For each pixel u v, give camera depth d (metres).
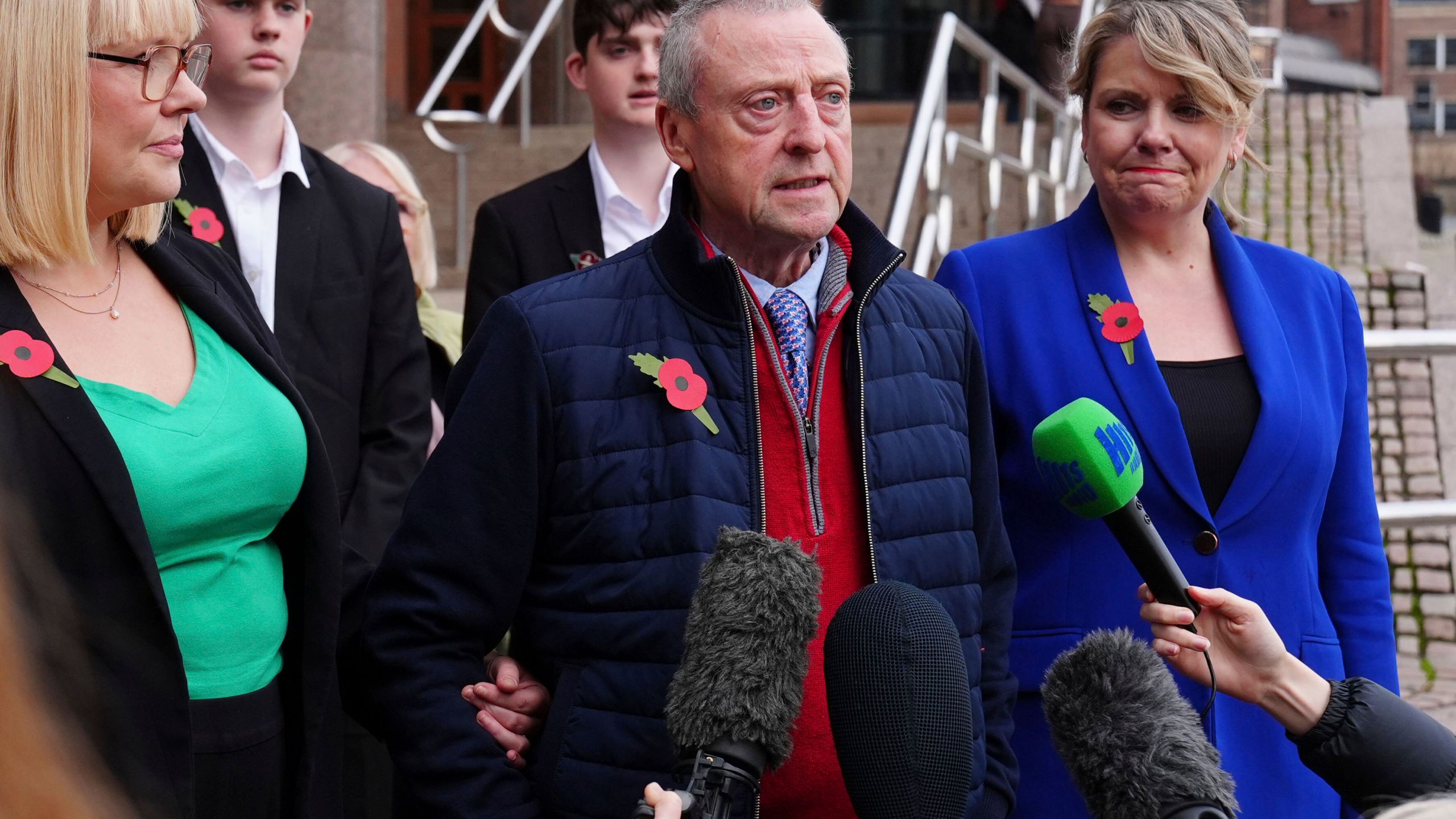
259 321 2.27
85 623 1.66
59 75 1.84
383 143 7.74
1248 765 2.44
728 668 1.62
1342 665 2.53
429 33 10.80
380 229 3.18
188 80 1.99
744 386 2.08
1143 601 2.13
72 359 1.94
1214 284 2.64
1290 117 9.73
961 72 10.56
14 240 1.87
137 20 1.91
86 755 0.72
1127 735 1.56
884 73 10.75
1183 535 2.47
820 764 2.01
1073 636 2.48
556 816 2.01
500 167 8.69
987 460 2.35
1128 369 2.52
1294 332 2.61
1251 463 2.47
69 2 1.85
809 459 2.10
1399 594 5.27
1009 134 8.30
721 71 2.06
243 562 2.08
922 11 10.72
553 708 2.05
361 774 3.11
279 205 3.07
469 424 2.10
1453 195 16.89
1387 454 5.96
